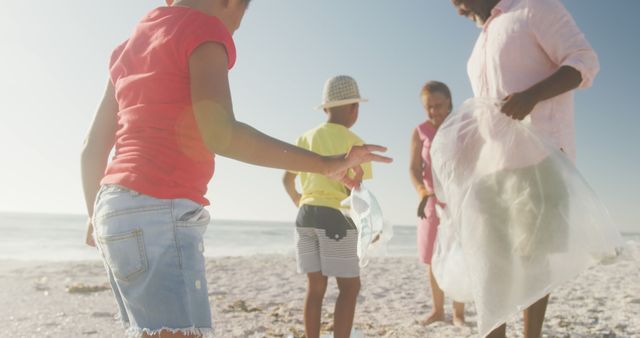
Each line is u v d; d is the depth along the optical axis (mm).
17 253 15430
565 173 2412
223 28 1503
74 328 4172
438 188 2744
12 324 4281
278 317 4809
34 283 7012
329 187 3271
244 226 49812
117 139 1564
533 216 2414
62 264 10328
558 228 2377
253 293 6402
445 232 2945
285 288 6879
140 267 1396
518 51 2559
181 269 1410
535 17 2516
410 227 59812
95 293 6133
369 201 2297
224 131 1389
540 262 2377
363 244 2238
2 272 8578
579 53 2428
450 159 2631
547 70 2557
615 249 2322
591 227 2352
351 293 3230
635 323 4441
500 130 2520
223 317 4742
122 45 1679
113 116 1680
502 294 2395
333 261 3205
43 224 38656
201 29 1463
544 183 2424
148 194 1425
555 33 2479
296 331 4156
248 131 1427
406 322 4672
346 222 3223
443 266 2938
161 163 1449
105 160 1687
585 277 7777
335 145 3334
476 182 2541
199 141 1496
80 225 38188
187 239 1436
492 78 2670
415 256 14133
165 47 1476
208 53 1444
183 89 1471
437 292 4605
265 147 1445
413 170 4547
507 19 2617
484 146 2586
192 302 1415
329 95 3465
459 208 2564
